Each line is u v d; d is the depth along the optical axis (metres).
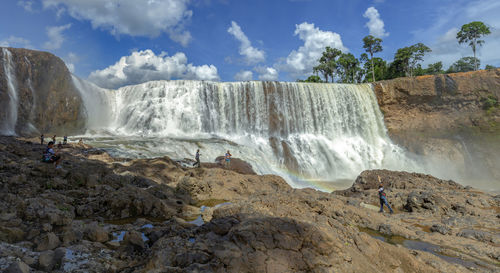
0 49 30.72
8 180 9.70
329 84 45.94
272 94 42.84
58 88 34.78
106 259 5.56
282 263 4.66
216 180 16.62
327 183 33.84
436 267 6.65
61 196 9.51
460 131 42.62
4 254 4.83
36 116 32.53
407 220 11.98
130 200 9.77
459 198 14.40
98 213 9.45
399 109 47.03
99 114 39.75
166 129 39.59
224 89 42.00
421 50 70.06
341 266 4.86
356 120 45.84
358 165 41.28
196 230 6.27
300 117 43.38
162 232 7.15
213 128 40.59
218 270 4.43
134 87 42.09
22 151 17.17
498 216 11.81
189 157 29.02
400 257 6.07
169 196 12.84
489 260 7.64
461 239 9.34
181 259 4.74
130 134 39.06
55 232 6.51
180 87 41.69
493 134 40.28
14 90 30.91
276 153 38.53
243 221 5.68
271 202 9.20
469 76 42.75
